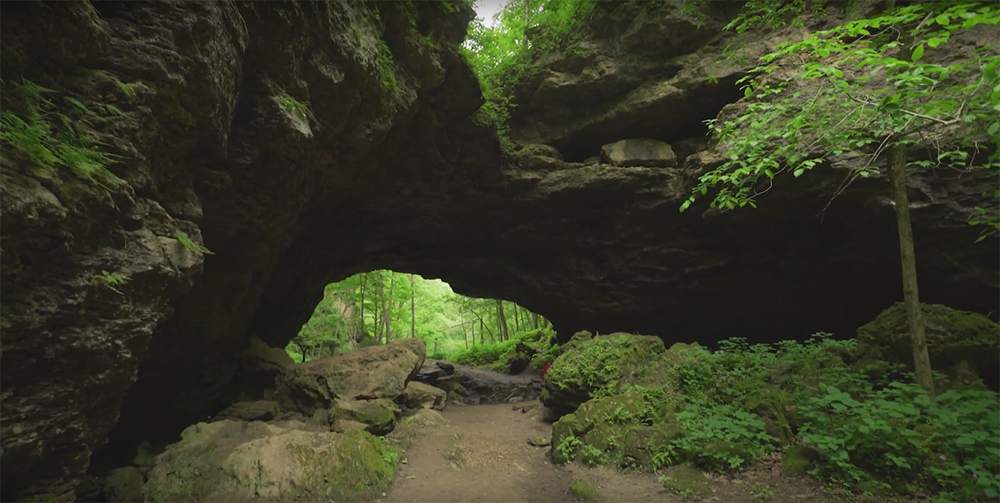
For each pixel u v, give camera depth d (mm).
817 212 12883
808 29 12125
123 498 6629
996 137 5148
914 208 11289
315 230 15008
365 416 9289
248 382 12336
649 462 7043
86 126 4484
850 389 7223
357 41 8406
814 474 5930
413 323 37312
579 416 8547
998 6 4703
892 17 5215
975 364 7328
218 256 9133
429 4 10539
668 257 16438
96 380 4660
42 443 4297
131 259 4750
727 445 6727
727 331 17391
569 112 16219
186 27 5293
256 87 7324
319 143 9344
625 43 15023
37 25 4070
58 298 4078
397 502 6508
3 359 3818
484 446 9180
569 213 16750
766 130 6707
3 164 3531
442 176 14570
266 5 6711
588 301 18531
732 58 13383
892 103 5105
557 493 6859
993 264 11367
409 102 10531
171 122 5719
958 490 5094
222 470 6719
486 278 20281
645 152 15367
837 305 14930
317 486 6504
